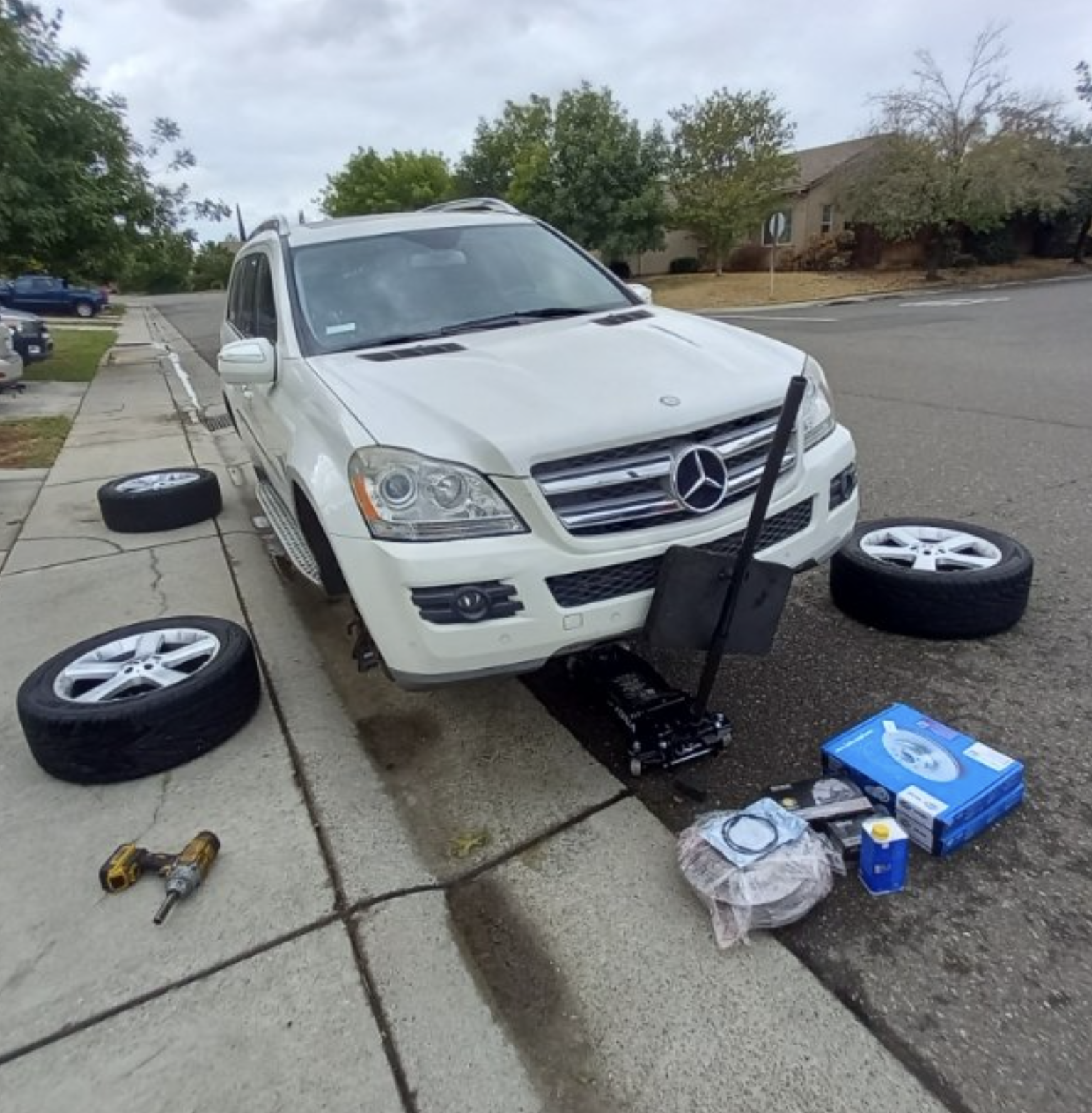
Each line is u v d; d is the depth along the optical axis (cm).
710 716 280
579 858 243
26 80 1395
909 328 1528
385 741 307
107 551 536
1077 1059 175
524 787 277
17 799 284
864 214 2905
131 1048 192
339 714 326
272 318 379
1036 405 783
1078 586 387
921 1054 179
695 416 250
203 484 581
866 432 721
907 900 218
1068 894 216
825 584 406
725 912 212
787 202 3278
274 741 309
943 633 341
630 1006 195
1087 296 2088
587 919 221
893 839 215
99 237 1544
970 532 374
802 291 2750
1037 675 316
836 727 296
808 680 324
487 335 327
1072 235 3391
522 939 216
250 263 482
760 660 340
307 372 309
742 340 317
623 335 315
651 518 247
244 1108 177
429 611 237
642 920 219
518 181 3203
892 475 585
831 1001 193
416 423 248
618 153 3014
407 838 256
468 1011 196
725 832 226
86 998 206
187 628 338
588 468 241
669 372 273
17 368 1176
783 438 232
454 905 229
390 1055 187
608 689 289
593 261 421
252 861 249
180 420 1021
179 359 1733
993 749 268
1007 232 3241
